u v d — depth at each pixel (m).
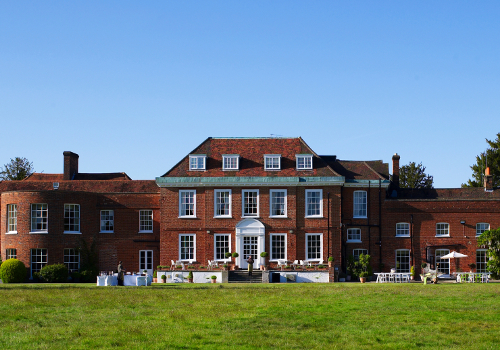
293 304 26.27
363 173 49.62
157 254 49.09
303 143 49.81
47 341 19.23
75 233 46.41
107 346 18.61
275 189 46.94
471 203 48.75
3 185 52.03
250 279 43.78
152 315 23.66
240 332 20.62
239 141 50.28
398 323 22.20
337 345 18.98
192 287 34.91
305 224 46.59
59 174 59.53
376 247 48.53
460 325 21.75
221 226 46.66
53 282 43.62
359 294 29.67
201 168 47.91
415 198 49.97
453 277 45.75
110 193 49.44
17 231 45.06
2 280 42.94
